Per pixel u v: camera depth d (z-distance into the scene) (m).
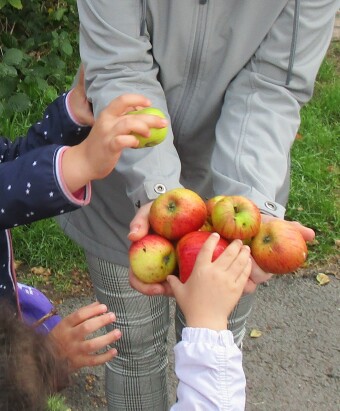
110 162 1.77
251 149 2.14
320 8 2.21
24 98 4.75
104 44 2.21
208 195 2.60
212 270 1.75
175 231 1.91
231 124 2.23
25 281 3.90
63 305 3.80
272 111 2.21
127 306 2.54
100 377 3.41
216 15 2.21
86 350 1.99
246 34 2.22
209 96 2.32
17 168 1.83
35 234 4.08
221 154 2.18
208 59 2.28
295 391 3.42
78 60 5.67
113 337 2.02
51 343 1.57
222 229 1.89
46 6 5.56
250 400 3.36
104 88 2.19
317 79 6.09
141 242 1.94
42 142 2.41
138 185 2.08
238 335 2.59
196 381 1.70
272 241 1.90
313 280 4.12
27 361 1.44
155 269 1.92
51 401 1.53
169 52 2.26
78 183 1.80
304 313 3.90
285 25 2.21
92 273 2.60
